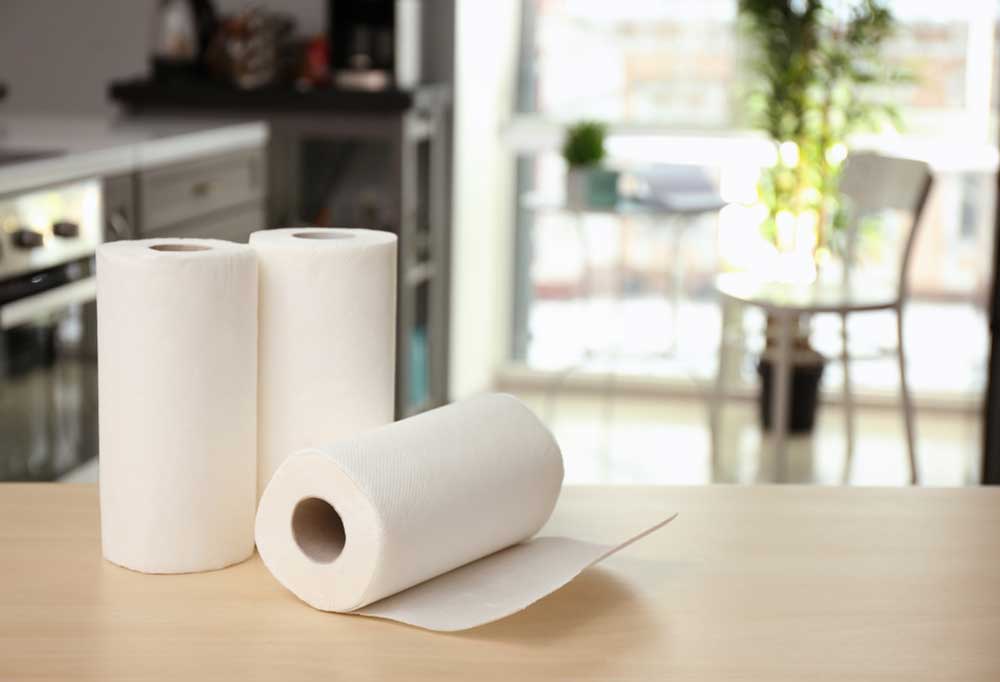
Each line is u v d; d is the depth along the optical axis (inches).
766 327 163.8
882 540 38.5
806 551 37.5
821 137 165.5
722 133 185.0
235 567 35.8
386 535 31.2
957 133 179.5
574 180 156.9
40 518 39.4
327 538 34.0
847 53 164.9
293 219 154.8
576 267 193.6
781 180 169.0
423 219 161.6
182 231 127.3
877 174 143.1
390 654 30.4
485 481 33.9
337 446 32.4
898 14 177.8
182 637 31.1
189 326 34.0
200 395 34.5
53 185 102.2
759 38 169.0
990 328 112.7
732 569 36.1
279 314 36.5
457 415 35.3
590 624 32.3
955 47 177.9
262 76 156.9
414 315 162.6
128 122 142.1
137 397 34.3
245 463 35.8
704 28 184.4
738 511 40.9
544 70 189.8
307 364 36.7
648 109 187.9
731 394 186.7
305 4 163.8
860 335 186.1
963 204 181.3
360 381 37.2
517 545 36.9
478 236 179.9
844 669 30.1
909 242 136.8
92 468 111.2
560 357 195.2
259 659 30.0
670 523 39.7
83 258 107.0
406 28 157.5
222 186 136.6
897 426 175.6
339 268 36.3
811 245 172.7
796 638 31.7
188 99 153.8
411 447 33.1
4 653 30.1
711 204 155.6
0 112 162.1
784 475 138.3
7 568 35.4
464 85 168.6
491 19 180.2
